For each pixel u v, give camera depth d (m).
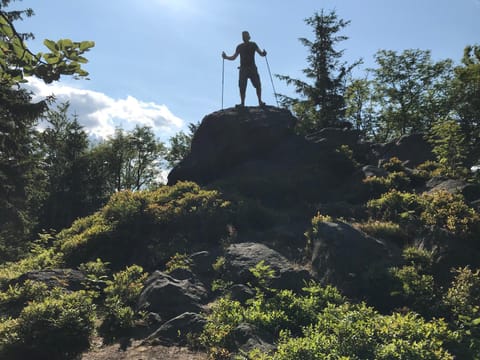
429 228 10.76
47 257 13.10
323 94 34.44
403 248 10.73
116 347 7.46
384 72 38.75
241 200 14.27
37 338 7.11
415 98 37.91
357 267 9.60
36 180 27.28
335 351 6.09
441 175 15.43
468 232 10.19
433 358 5.72
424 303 8.23
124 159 48.44
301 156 17.53
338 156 17.09
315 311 8.02
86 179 39.97
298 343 6.25
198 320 7.92
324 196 15.57
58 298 8.78
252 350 6.70
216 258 11.05
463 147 16.28
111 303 8.75
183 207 13.96
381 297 8.80
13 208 24.44
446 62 36.75
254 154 17.97
